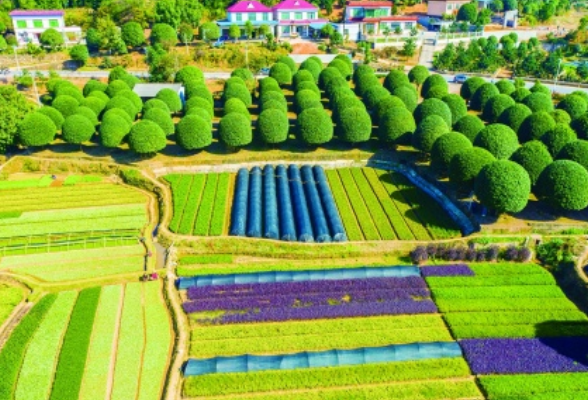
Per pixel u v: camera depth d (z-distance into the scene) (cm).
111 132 4778
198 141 4769
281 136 4900
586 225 3616
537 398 2430
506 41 8506
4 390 2477
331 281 3278
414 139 4691
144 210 4212
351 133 4872
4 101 5106
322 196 4306
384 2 9938
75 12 10250
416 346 2745
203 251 3656
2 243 3712
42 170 4872
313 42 9112
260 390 2516
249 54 8269
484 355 2697
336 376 2580
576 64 8212
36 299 3148
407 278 3319
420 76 6812
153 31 8338
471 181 3897
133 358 2694
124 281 3319
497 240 3547
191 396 2481
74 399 2434
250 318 2972
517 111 5119
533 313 3014
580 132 4719
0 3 10300
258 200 4172
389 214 4044
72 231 3869
